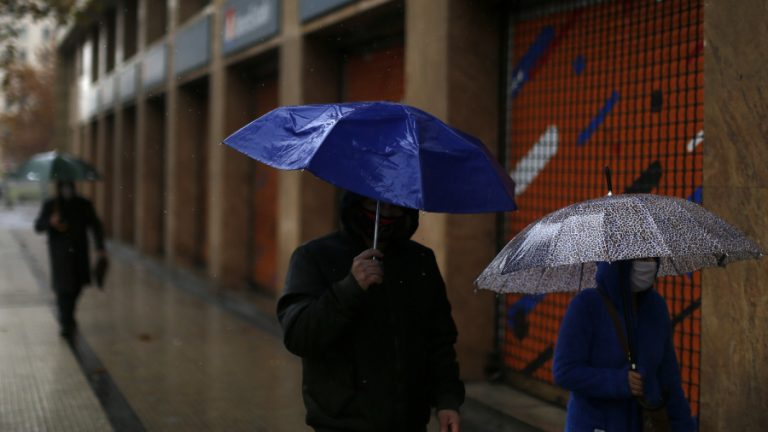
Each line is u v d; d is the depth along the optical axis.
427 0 6.92
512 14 6.71
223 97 12.67
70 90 32.44
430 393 2.95
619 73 5.59
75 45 30.67
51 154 9.09
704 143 4.27
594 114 5.82
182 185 15.59
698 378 4.73
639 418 3.13
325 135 2.40
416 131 2.44
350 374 2.76
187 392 6.52
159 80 16.59
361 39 9.27
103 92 23.61
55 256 8.66
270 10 10.48
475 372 6.74
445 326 2.97
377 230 2.70
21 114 46.44
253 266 12.97
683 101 5.03
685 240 2.54
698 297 4.82
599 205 2.73
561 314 6.09
